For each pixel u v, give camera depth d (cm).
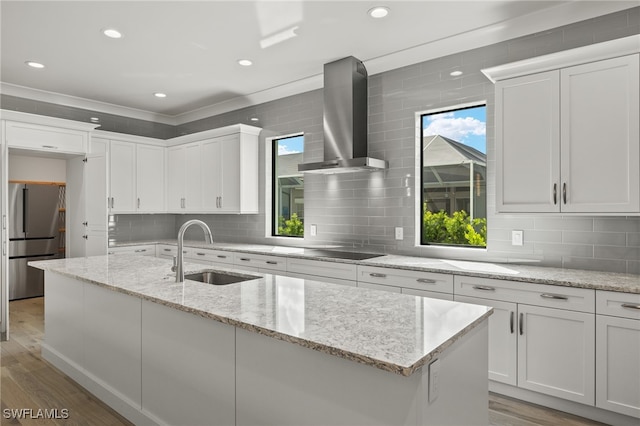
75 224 500
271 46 347
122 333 238
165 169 571
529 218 301
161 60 379
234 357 172
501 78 277
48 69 402
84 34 324
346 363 135
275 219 497
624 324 216
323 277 355
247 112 510
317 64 389
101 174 462
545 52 294
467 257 331
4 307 391
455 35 325
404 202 369
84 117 518
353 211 405
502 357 260
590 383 228
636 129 228
